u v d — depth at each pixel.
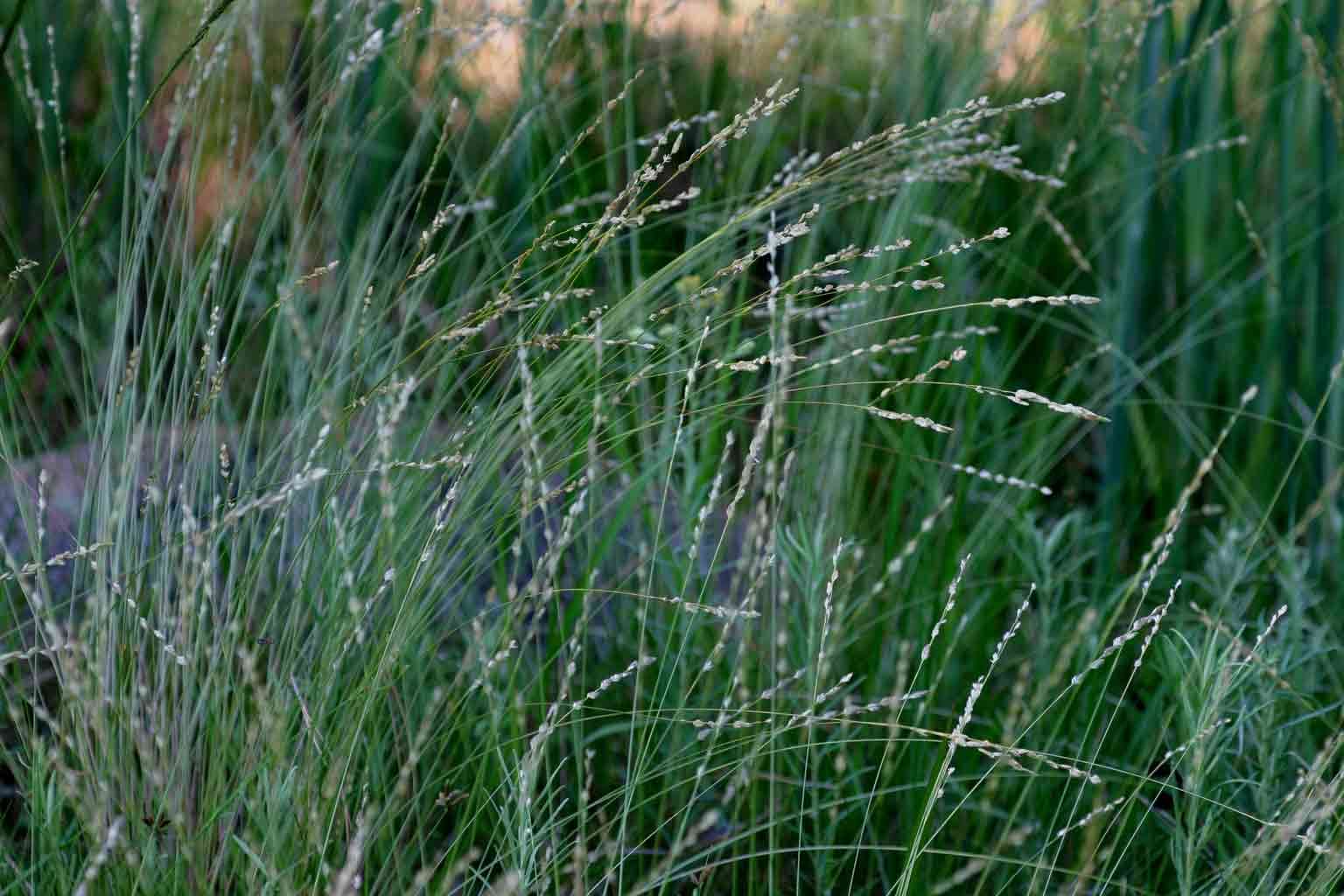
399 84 2.73
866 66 3.21
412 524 1.67
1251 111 3.02
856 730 2.07
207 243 1.99
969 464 2.61
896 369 2.67
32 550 1.43
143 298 2.54
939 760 1.94
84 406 1.95
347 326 1.96
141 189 2.11
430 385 2.39
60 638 1.35
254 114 2.64
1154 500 3.02
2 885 1.45
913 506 2.51
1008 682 2.32
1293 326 2.94
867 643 2.27
